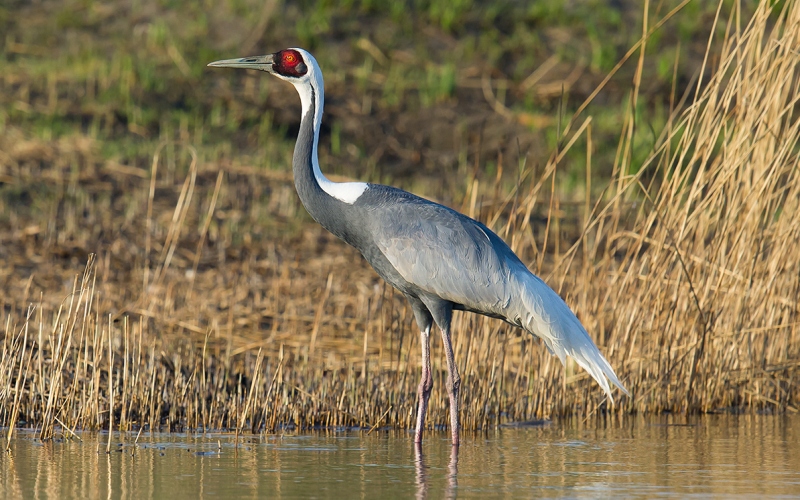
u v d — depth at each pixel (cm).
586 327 1412
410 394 1310
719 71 1374
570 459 1072
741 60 1366
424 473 988
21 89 2608
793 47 1416
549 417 1366
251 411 1234
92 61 2808
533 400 1372
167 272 1811
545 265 1903
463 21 3195
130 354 1341
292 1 3139
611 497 891
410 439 1192
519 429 1287
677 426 1308
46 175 2208
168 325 1534
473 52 3084
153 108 2633
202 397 1245
